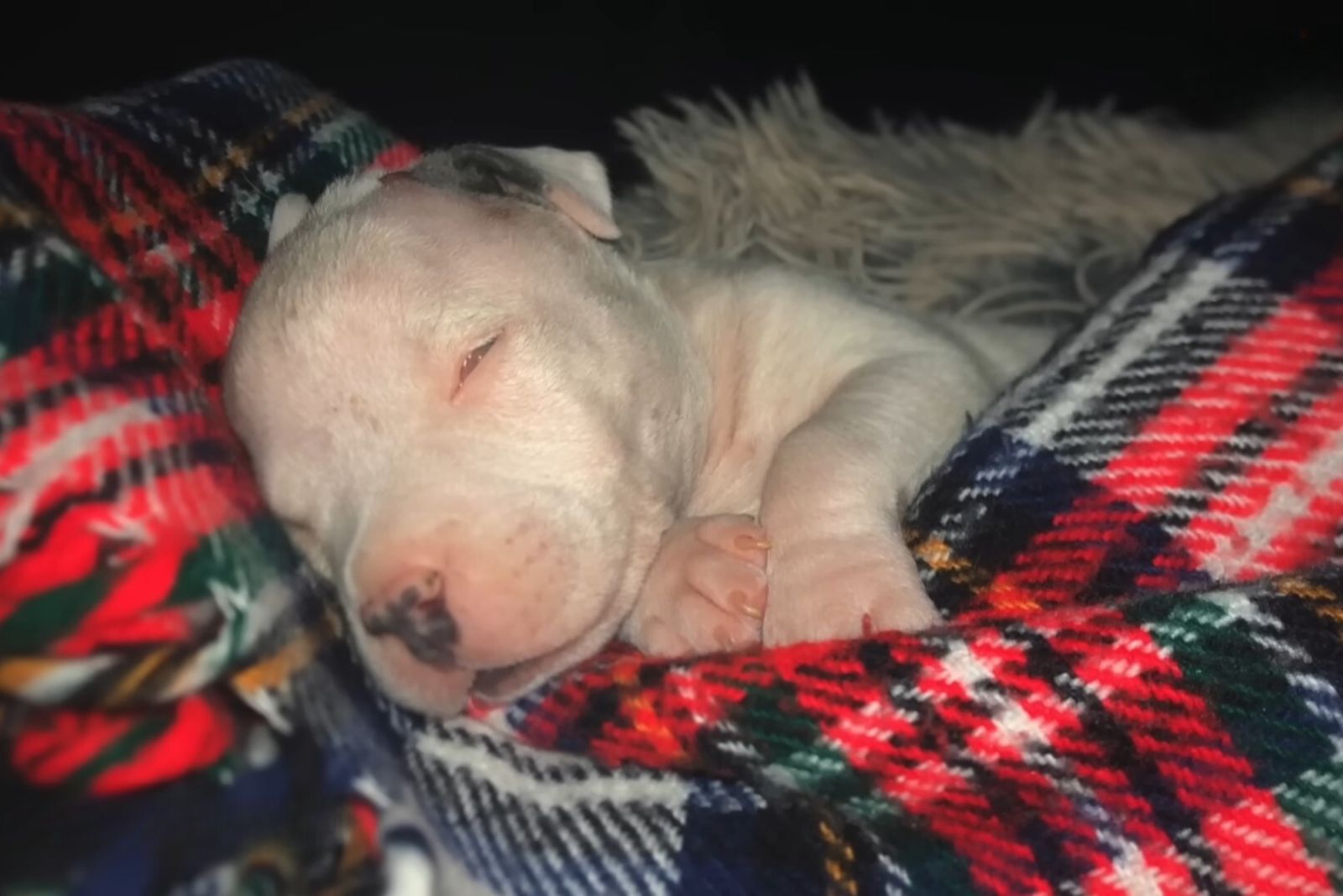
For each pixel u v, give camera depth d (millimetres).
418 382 257
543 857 202
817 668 213
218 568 194
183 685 185
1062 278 428
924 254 434
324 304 262
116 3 438
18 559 188
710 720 212
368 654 227
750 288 333
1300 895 199
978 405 313
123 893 164
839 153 449
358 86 451
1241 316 262
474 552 237
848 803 207
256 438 258
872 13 486
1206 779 203
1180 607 214
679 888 200
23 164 255
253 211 296
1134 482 245
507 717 232
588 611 245
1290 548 238
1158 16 478
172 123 294
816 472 269
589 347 275
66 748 175
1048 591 237
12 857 165
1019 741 205
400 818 180
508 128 457
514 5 470
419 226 277
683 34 481
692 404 302
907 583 246
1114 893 197
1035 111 468
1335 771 205
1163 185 438
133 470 196
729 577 260
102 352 207
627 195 456
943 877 200
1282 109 457
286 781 179
